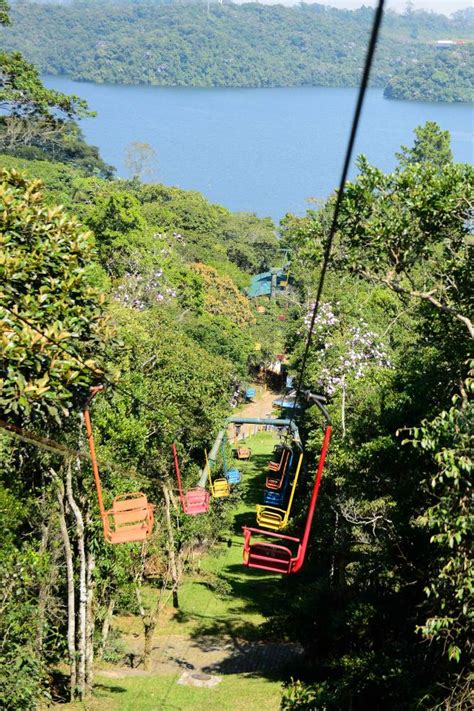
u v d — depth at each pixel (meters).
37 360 18.48
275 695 29.73
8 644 22.73
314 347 52.62
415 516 24.75
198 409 44.19
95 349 22.25
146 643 33.50
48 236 22.09
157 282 74.50
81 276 21.89
